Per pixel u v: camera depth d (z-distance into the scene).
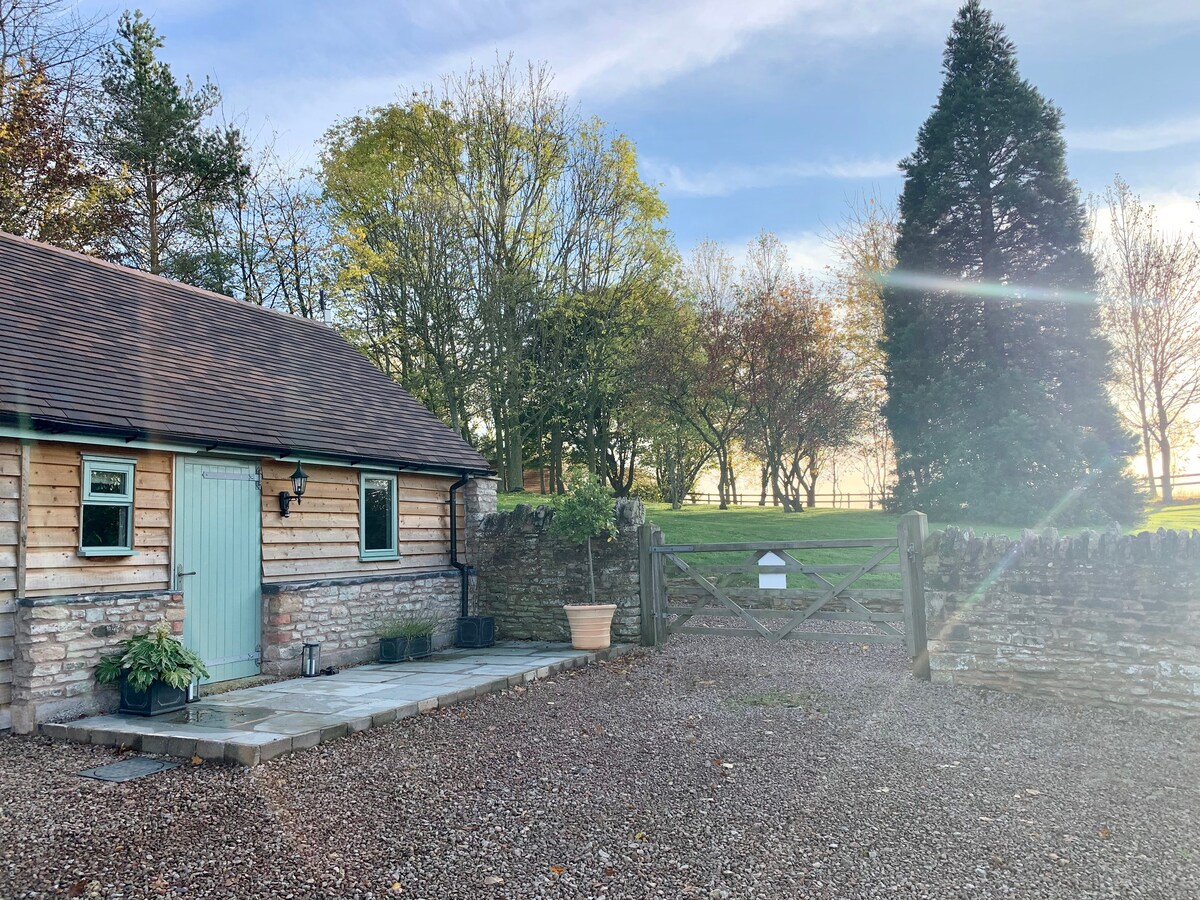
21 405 7.26
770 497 44.88
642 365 29.69
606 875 4.18
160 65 25.34
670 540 18.94
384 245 27.36
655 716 7.82
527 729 7.34
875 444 39.31
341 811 5.11
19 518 7.32
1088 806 5.25
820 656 10.77
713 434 33.41
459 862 4.33
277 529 10.34
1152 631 7.67
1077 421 22.97
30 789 5.55
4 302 9.03
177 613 8.45
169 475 8.90
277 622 9.90
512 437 29.05
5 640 7.14
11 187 19.88
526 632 12.99
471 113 29.00
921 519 9.57
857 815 5.07
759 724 7.45
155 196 24.77
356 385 14.06
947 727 7.27
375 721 7.44
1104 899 3.89
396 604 11.82
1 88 19.42
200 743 6.34
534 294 28.03
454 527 13.49
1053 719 7.49
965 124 24.97
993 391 23.23
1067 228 23.64
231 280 26.95
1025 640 8.35
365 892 3.96
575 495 11.91
